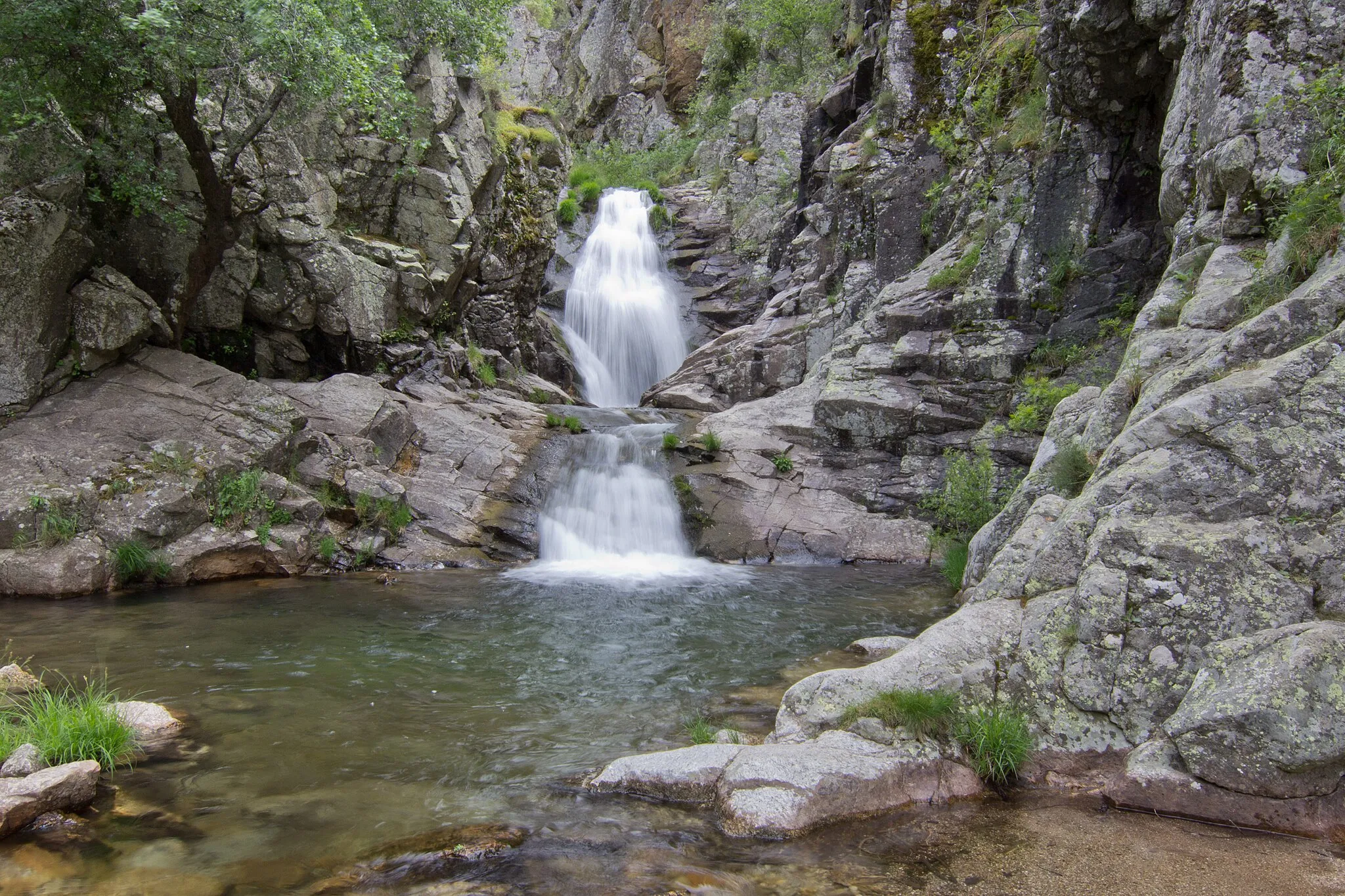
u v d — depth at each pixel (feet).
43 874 13.61
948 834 14.97
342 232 53.01
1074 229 47.37
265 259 50.34
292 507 39.01
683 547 44.83
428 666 25.38
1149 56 41.81
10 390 37.35
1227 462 17.98
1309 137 27.09
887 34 65.72
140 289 42.70
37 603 32.07
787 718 18.65
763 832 14.93
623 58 120.57
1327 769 14.51
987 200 51.65
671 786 16.44
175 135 45.24
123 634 28.07
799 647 27.89
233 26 36.55
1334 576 16.19
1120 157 47.03
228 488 37.68
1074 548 19.21
